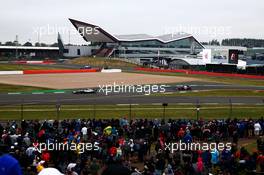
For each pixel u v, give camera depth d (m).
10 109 50.88
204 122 36.81
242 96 69.94
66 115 46.44
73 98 64.06
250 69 129.12
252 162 22.23
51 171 7.38
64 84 86.44
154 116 46.72
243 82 100.06
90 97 65.69
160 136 29.14
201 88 83.00
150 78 106.62
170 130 31.70
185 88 78.31
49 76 108.19
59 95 67.88
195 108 53.91
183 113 49.38
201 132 31.92
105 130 29.31
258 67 127.81
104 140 26.34
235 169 22.03
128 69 148.88
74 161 21.95
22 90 74.31
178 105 56.84
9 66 151.25
